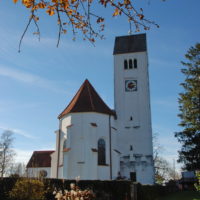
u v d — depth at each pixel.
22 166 53.53
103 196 28.70
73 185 13.36
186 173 72.19
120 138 48.91
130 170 47.06
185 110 46.81
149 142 48.09
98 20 7.51
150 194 35.25
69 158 39.91
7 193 22.25
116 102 50.84
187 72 49.19
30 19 7.04
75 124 41.84
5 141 62.97
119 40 55.66
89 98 44.62
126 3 7.17
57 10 7.36
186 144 45.59
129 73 51.97
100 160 41.59
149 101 50.28
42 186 22.19
